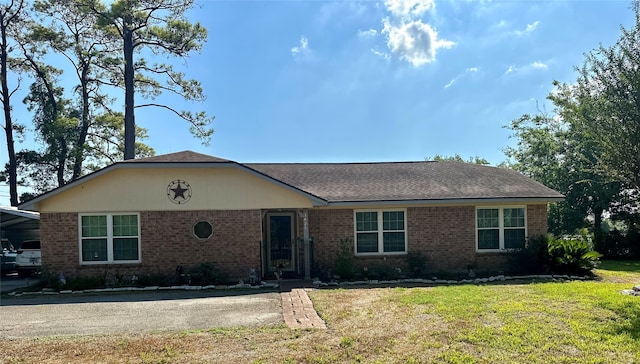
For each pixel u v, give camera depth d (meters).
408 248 16.41
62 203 14.59
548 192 16.81
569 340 7.09
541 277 14.80
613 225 26.91
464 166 19.75
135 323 8.92
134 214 14.84
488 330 7.66
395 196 16.06
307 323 8.52
